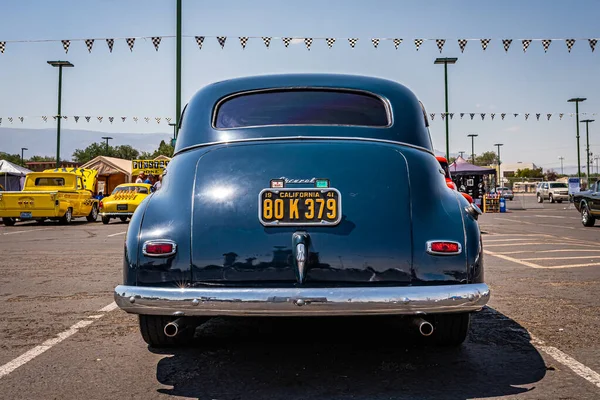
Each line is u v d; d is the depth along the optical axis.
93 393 3.05
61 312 5.06
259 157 3.15
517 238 12.48
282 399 2.94
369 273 2.93
